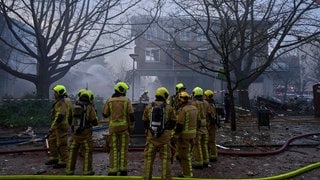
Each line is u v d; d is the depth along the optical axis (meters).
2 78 33.09
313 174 7.62
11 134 14.02
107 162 8.61
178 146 6.78
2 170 7.79
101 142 11.52
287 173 7.31
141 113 12.35
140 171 7.66
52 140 8.27
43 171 7.61
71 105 7.84
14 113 17.62
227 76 14.77
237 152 9.66
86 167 6.90
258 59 30.33
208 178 7.11
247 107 25.36
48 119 16.89
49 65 20.53
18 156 9.52
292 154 9.99
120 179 6.57
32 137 12.74
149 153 6.07
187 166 6.75
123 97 7.02
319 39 20.52
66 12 19.45
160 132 5.95
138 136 12.27
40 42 19.64
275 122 19.45
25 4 18.78
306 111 28.11
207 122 8.48
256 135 13.54
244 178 7.17
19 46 34.00
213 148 8.72
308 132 14.65
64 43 20.39
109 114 7.00
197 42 40.31
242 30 18.95
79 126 6.84
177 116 6.67
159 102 6.19
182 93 6.89
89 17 20.62
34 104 18.36
